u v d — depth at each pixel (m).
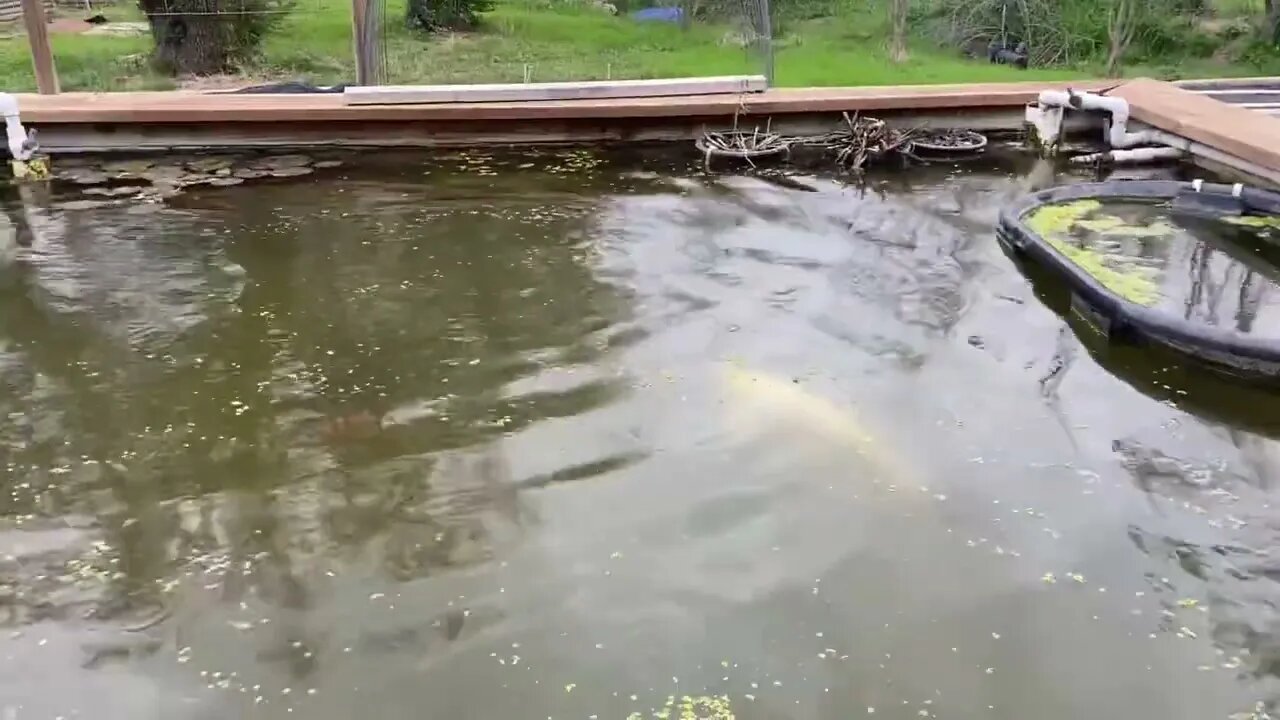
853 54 8.48
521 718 1.99
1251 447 2.95
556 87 6.12
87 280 4.09
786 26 9.33
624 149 6.03
